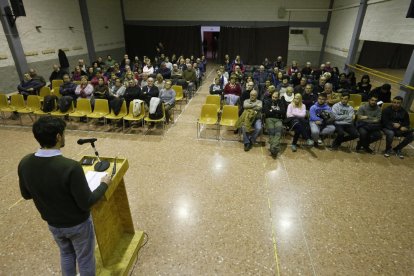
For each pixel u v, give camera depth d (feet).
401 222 9.11
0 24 21.36
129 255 7.14
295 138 14.30
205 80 32.01
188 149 14.29
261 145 14.92
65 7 29.40
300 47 41.57
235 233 8.52
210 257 7.63
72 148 14.34
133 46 45.24
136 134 16.29
